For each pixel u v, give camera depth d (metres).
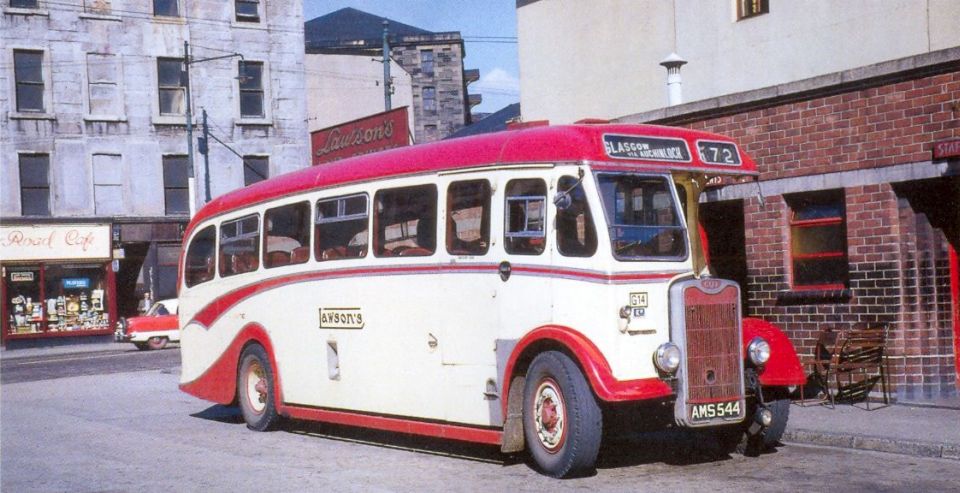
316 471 9.89
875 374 12.93
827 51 15.76
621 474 9.27
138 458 11.05
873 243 12.93
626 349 8.88
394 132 26.81
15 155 37.00
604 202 9.08
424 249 10.54
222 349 13.96
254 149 41.00
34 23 37.41
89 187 38.19
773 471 9.23
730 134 14.63
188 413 15.50
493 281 9.73
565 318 9.14
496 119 30.88
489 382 9.73
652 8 19.05
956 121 12.04
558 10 21.19
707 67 17.94
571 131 9.33
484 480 9.16
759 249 14.23
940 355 12.72
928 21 14.26
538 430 9.27
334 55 54.56
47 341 37.41
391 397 10.92
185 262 14.96
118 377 22.06
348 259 11.59
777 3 16.61
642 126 9.54
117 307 39.97
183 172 39.88
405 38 74.88
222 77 40.50
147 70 39.25
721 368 9.23
